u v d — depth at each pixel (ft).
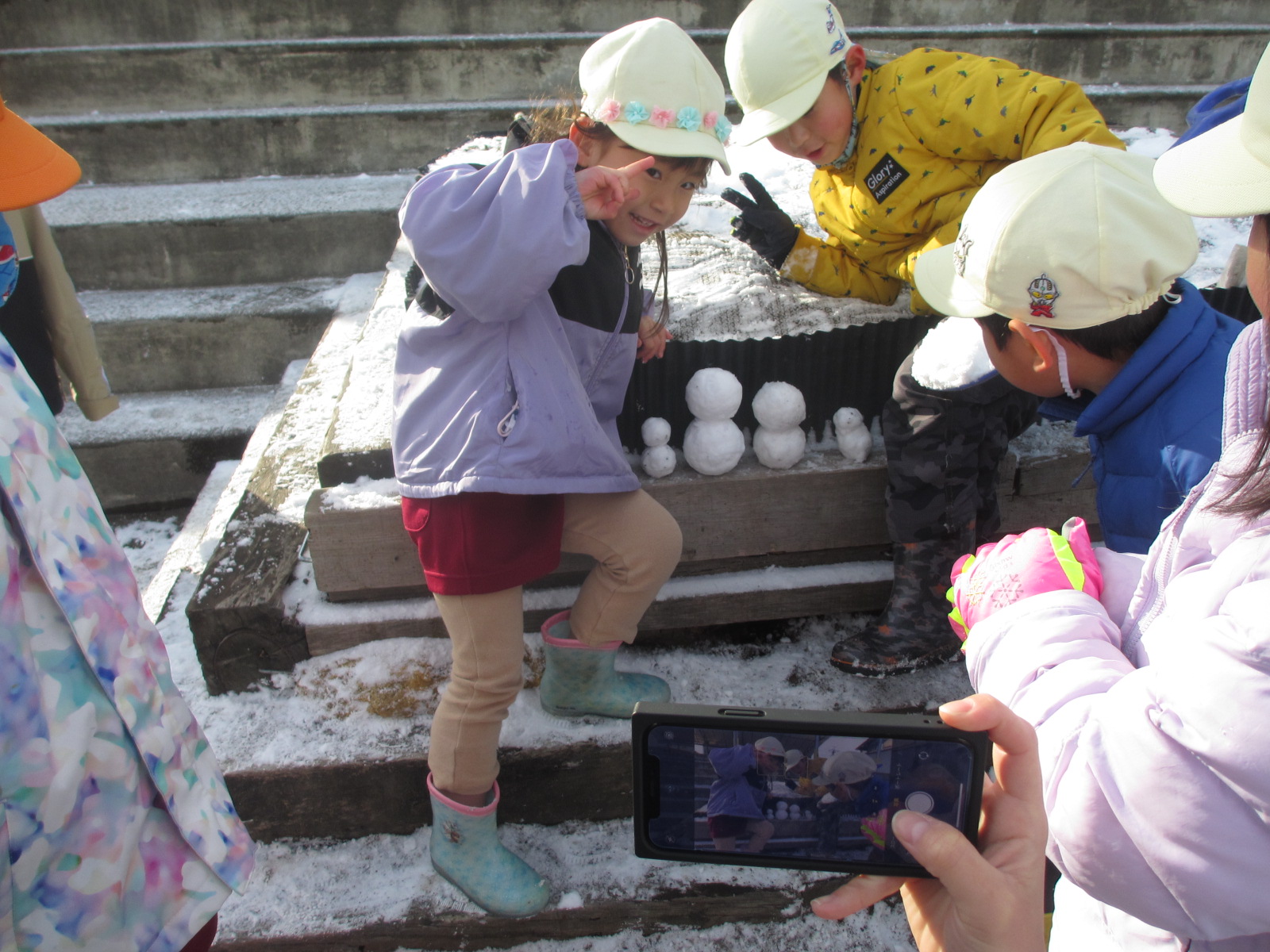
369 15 14.15
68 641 2.85
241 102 13.61
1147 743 2.21
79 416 11.07
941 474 5.36
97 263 12.03
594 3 14.46
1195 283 6.68
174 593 7.29
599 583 5.15
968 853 2.30
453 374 4.32
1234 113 3.48
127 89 13.32
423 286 4.54
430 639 5.97
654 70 4.14
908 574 5.74
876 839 2.65
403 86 13.83
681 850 2.74
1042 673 2.76
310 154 13.51
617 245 4.60
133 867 3.01
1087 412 4.02
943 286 4.61
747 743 2.57
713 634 6.37
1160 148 10.27
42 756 2.70
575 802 5.61
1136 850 2.28
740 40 5.85
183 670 6.14
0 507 2.76
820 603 6.30
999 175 3.98
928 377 5.18
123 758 2.93
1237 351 2.68
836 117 5.92
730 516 5.99
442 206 3.84
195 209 12.20
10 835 2.67
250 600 5.68
